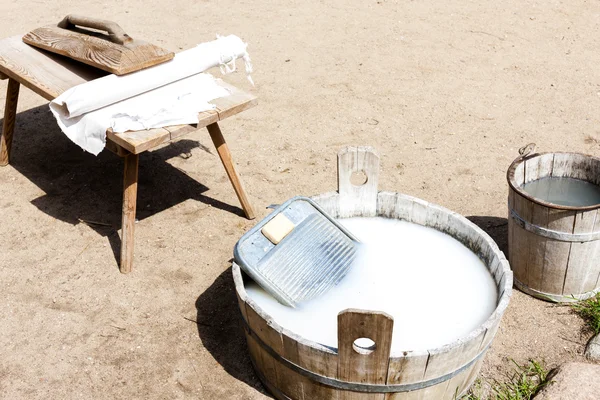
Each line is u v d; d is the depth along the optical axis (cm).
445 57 639
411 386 276
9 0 790
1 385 326
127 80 373
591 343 334
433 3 761
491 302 312
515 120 538
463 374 290
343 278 328
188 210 448
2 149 494
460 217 345
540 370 322
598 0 761
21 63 428
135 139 351
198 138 533
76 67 420
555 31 687
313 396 295
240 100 390
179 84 396
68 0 788
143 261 404
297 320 303
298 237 328
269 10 753
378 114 552
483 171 478
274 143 518
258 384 326
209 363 337
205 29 707
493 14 730
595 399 297
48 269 400
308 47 665
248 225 433
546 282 357
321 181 473
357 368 270
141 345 347
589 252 339
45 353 343
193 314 366
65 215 447
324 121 544
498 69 615
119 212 450
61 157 510
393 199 362
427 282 326
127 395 320
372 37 682
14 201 461
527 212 341
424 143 512
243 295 293
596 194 359
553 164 371
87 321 362
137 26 715
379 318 249
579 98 564
